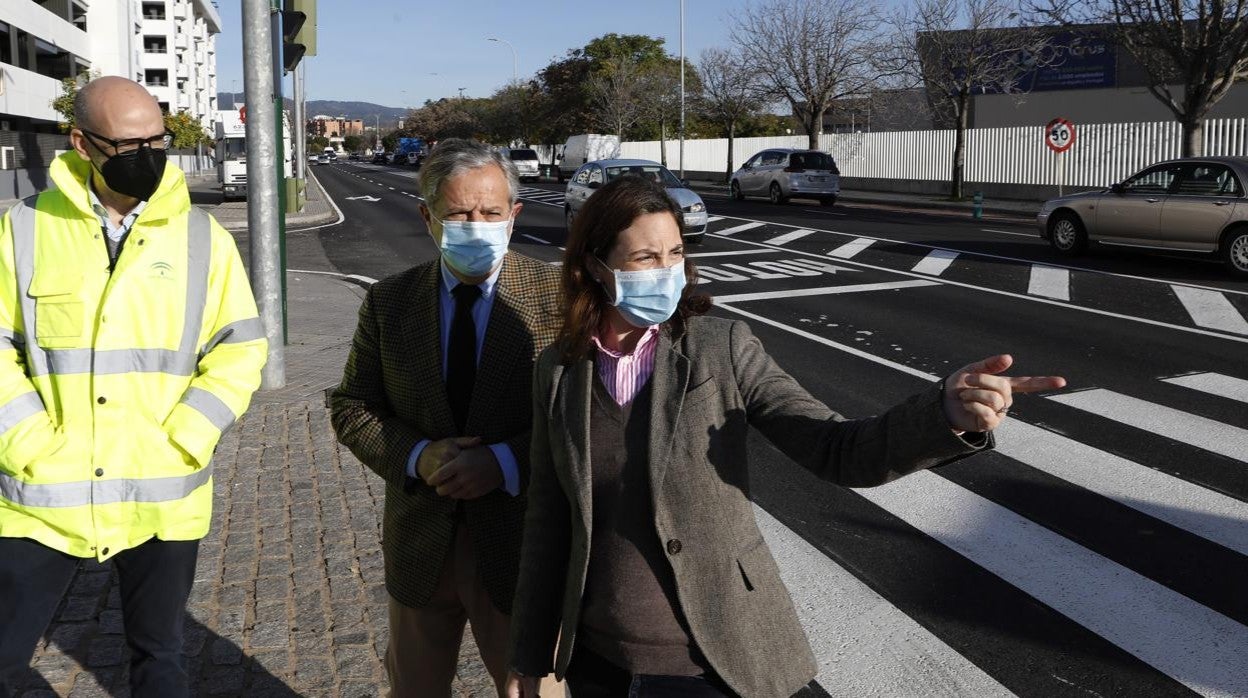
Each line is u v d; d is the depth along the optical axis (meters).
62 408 2.66
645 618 2.22
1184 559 4.91
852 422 2.15
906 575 4.81
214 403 2.77
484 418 2.75
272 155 7.91
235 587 4.50
